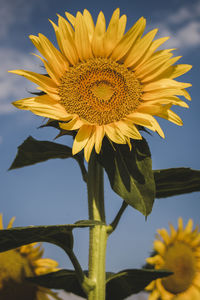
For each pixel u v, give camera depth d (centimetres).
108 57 84
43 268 96
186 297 108
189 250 111
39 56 80
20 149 90
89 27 83
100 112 82
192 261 111
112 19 81
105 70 83
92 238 82
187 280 108
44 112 78
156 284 107
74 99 82
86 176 87
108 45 82
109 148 81
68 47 81
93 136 80
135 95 83
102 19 81
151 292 107
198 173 85
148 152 79
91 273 81
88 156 78
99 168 84
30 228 72
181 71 83
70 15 83
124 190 78
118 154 80
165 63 82
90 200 83
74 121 80
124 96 83
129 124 79
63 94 82
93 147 82
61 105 82
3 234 73
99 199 83
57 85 82
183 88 82
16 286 94
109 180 79
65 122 80
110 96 82
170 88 82
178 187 89
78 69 82
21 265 95
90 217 83
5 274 94
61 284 88
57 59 81
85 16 83
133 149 80
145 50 82
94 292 80
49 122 81
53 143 88
